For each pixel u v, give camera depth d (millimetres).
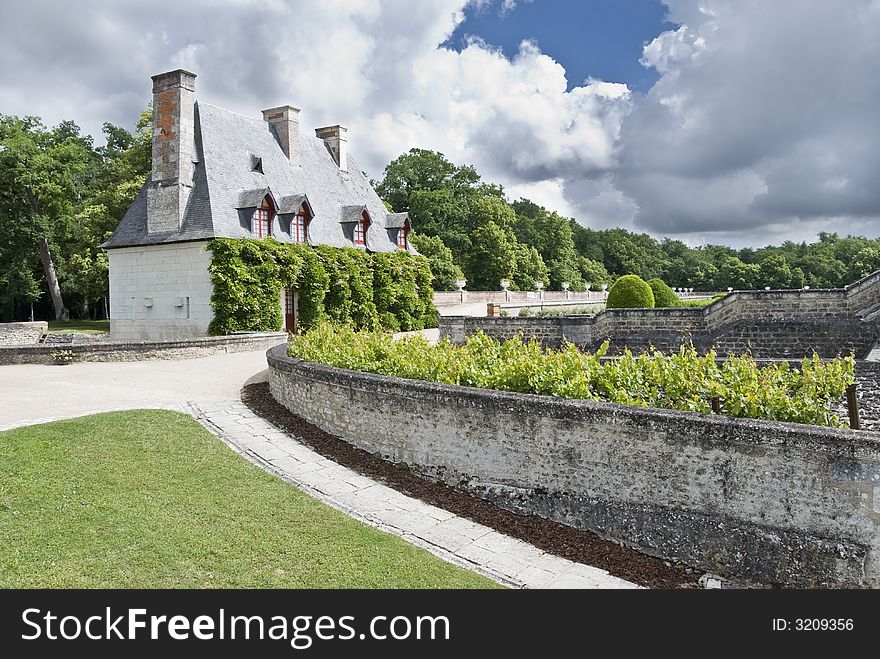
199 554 5781
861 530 5930
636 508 7188
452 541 7012
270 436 10109
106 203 37719
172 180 25812
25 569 5242
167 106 25953
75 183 48438
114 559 5535
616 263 104188
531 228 81938
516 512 8008
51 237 40719
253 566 5699
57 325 39656
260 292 25469
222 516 6680
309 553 6070
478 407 8391
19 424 9406
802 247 139500
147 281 26469
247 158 28672
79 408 10977
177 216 25531
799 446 6223
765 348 21094
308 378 10867
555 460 7793
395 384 9266
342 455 9570
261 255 25609
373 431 9625
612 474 7379
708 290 104625
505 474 8195
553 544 7285
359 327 30109
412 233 58625
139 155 36844
